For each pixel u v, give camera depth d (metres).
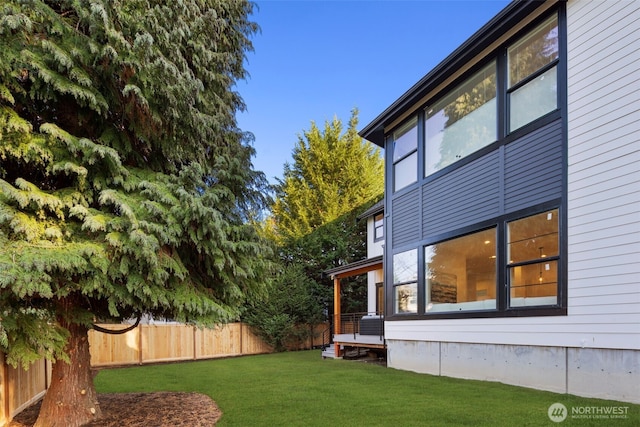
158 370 10.26
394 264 10.34
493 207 7.41
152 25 4.45
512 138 7.15
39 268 3.42
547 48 6.73
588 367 5.62
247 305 15.52
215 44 6.25
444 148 8.90
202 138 5.79
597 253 5.64
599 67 5.87
